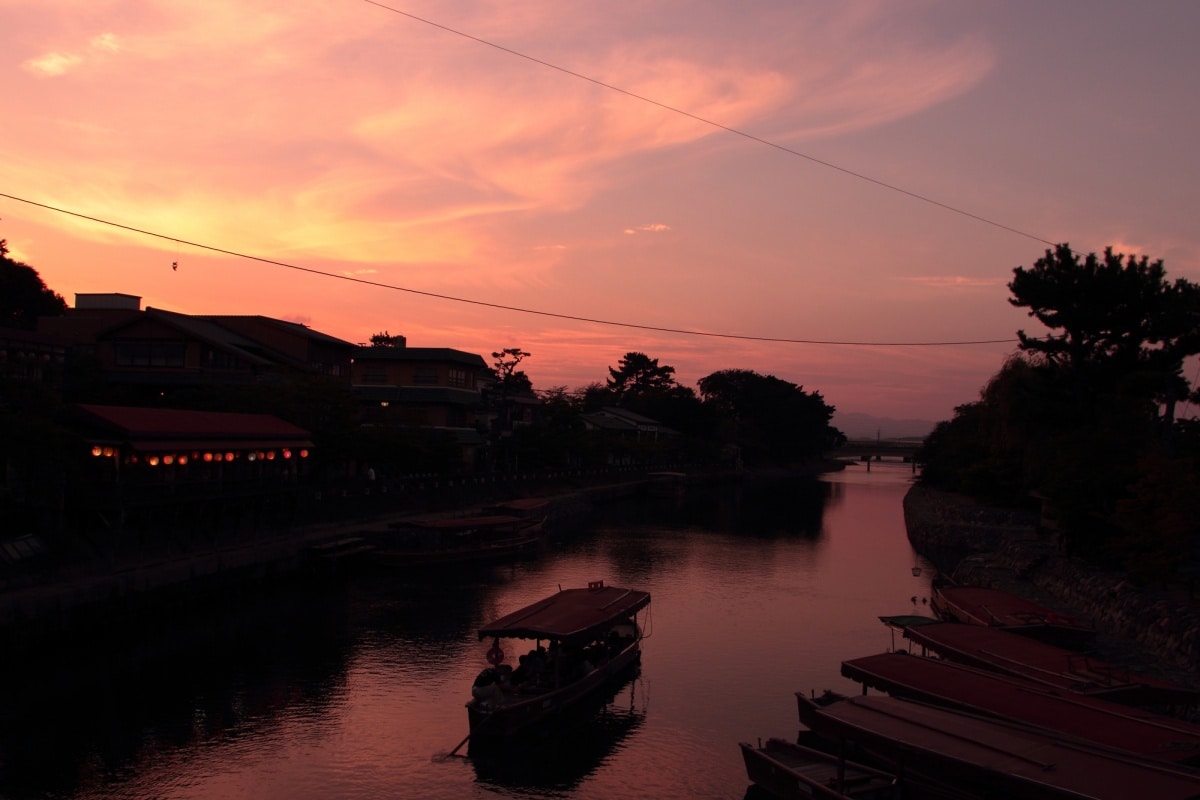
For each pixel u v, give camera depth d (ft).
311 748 81.35
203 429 138.21
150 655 108.88
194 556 134.21
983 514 214.90
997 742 54.34
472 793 73.10
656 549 203.41
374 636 119.14
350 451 185.26
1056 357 168.86
